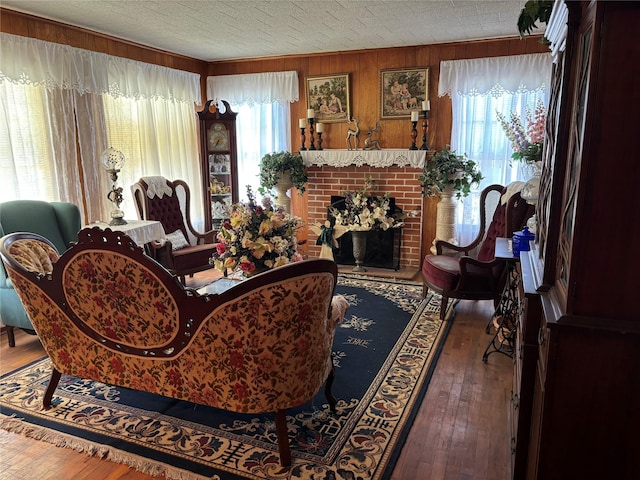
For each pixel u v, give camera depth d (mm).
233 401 2010
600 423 1259
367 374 2807
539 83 4379
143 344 2072
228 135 5230
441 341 3279
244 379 1948
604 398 1241
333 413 2398
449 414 2385
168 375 2100
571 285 1212
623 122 1107
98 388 2684
